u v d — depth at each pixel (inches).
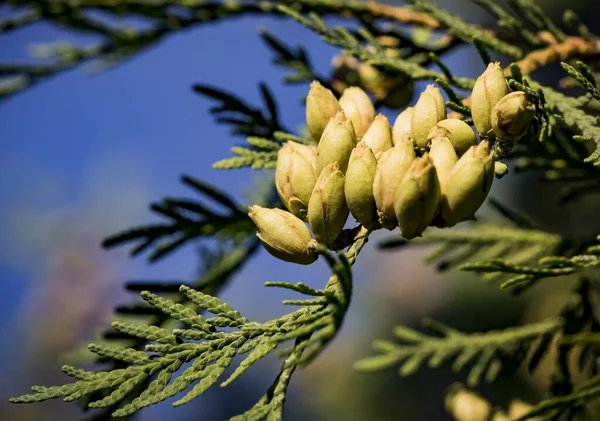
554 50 12.6
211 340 11.0
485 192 10.8
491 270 11.1
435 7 12.9
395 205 10.7
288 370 10.9
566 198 13.5
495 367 13.8
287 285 10.8
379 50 12.6
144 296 11.0
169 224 13.3
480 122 11.1
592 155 11.2
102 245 13.1
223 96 13.1
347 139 11.0
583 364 13.2
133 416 12.8
